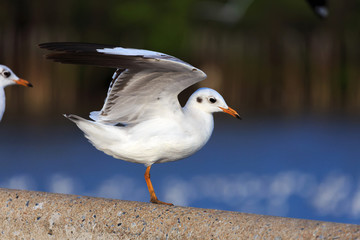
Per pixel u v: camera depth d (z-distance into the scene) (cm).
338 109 3662
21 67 3584
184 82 474
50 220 426
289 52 4050
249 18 4100
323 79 4066
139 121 503
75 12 4234
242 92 3956
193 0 4262
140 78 478
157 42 4253
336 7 4241
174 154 502
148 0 4366
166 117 496
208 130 516
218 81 3922
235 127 2652
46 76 3500
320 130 2455
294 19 4206
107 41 4362
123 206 412
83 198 432
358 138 2167
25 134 2234
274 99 3997
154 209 402
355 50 4238
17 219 436
